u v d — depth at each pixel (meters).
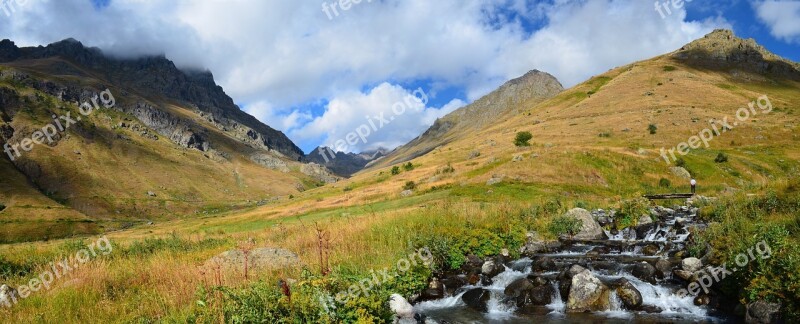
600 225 23.38
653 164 53.31
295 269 13.62
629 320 11.39
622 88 177.75
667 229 20.47
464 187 47.66
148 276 14.27
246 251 12.02
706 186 47.91
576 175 47.78
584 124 130.50
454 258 16.64
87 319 10.52
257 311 8.77
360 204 59.84
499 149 113.62
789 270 9.95
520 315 12.38
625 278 13.41
